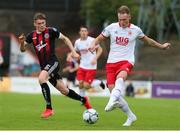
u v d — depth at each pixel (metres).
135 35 38.66
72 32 171.50
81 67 66.75
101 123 39.69
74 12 174.62
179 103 74.38
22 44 41.53
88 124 38.47
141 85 112.44
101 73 138.50
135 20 153.00
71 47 41.59
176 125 39.19
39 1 174.62
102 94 106.94
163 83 111.69
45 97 41.06
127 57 38.50
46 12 174.62
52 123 38.78
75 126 36.53
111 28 38.81
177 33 167.38
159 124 39.84
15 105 59.41
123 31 38.53
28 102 65.62
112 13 155.00
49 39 41.44
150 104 69.69
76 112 50.41
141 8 149.62
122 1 154.12
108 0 155.38
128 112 38.06
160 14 155.50
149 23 155.50
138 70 148.38
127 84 111.19
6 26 170.12
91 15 157.25
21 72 139.50
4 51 141.75
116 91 36.38
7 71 140.75
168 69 148.00
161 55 157.00
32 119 41.88
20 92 106.12
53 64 41.38
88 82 66.69
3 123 38.47
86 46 65.69
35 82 114.25
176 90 110.62
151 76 139.25
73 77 96.56
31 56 141.12
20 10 174.25
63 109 54.81
